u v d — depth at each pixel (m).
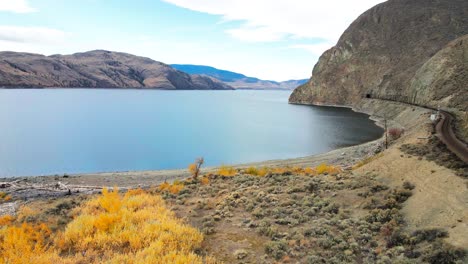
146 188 28.48
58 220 15.54
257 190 20.42
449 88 80.69
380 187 18.38
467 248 10.54
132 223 14.34
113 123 105.38
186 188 22.53
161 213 16.17
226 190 21.19
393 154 23.44
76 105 166.88
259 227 14.28
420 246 11.72
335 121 109.94
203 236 13.52
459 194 14.08
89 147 66.56
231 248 12.50
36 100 191.00
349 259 11.34
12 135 76.94
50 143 69.31
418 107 82.50
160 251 11.52
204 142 75.06
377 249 12.09
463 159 19.42
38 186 33.03
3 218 16.31
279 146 69.62
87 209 16.86
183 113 146.12
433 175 17.33
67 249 12.33
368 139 73.00
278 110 163.00
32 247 12.31
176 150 65.81
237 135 85.31
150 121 113.62
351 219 14.78
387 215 14.63
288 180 23.12
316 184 20.73
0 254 11.52
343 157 47.00
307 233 13.66
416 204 14.95
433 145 24.08
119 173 43.94
